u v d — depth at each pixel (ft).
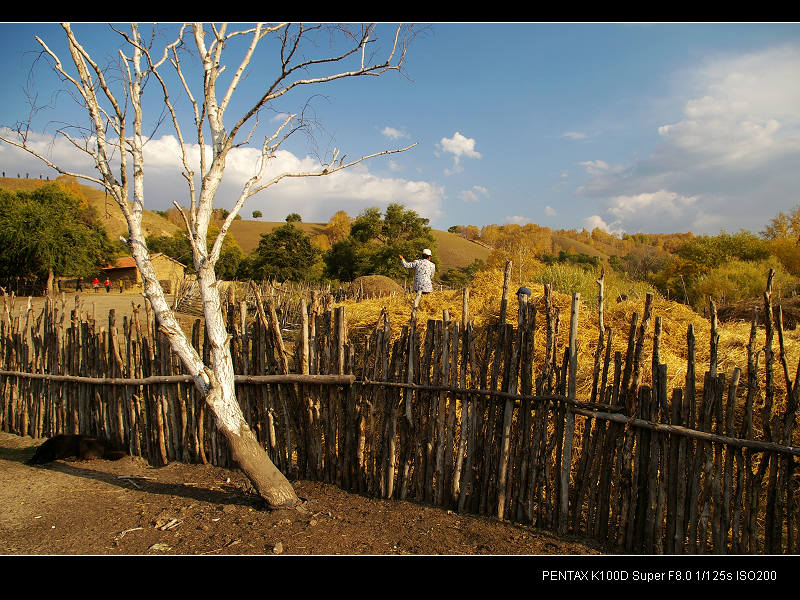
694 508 11.27
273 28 14.67
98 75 13.35
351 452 15.92
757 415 14.20
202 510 14.57
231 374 14.43
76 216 124.47
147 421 19.79
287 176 14.76
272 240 150.41
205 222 14.23
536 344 19.84
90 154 14.34
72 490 16.39
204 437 18.90
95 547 12.42
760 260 75.77
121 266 135.44
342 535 12.77
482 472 13.89
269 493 14.20
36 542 12.73
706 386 11.19
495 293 27.68
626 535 12.01
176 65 14.29
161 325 14.10
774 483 10.69
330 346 16.39
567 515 12.81
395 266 133.49
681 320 24.11
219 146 14.53
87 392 21.91
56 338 23.03
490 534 12.76
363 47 13.52
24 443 22.70
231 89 14.90
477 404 13.92
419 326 22.85
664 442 11.60
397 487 15.14
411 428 14.90
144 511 14.60
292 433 19.70
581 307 25.43
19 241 105.60
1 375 24.81
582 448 12.68
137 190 14.55
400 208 172.04
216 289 14.25
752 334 10.95
